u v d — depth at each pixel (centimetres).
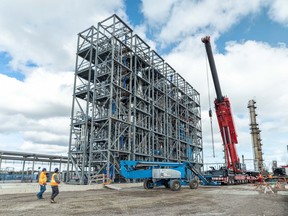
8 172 3912
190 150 5241
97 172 3058
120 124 3275
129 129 3291
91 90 3316
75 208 1209
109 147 2877
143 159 3616
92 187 2506
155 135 4025
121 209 1184
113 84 3122
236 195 1862
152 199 1584
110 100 3009
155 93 4359
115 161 2956
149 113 3781
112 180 2897
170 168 2522
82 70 3494
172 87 4909
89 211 1125
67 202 1423
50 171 3925
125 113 3375
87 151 3212
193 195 1856
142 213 1077
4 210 1144
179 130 4753
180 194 1931
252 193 2030
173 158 4397
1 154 3272
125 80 3572
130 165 2298
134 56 3681
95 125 3334
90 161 2964
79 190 2342
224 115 3288
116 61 3206
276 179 4362
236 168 3291
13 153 3353
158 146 4125
